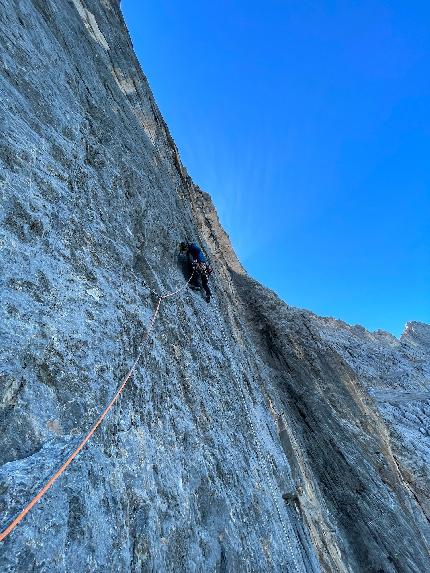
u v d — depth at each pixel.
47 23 8.82
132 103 17.05
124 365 5.33
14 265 4.33
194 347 8.43
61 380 4.09
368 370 54.38
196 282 11.05
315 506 13.82
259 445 9.55
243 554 5.78
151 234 9.25
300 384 23.03
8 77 5.89
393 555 15.59
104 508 3.65
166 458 5.16
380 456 22.08
